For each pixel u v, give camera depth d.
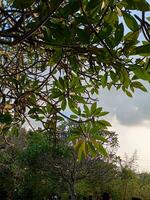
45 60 3.98
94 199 45.03
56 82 4.23
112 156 39.25
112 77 3.32
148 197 49.47
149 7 2.48
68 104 4.29
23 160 39.38
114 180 46.72
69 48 2.87
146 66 2.80
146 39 2.61
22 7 2.45
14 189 44.03
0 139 4.70
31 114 4.34
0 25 2.77
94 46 2.80
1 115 3.75
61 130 4.41
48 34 2.68
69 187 39.81
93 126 4.02
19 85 4.14
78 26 2.90
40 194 43.50
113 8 2.71
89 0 2.53
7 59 4.38
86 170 39.25
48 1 2.48
